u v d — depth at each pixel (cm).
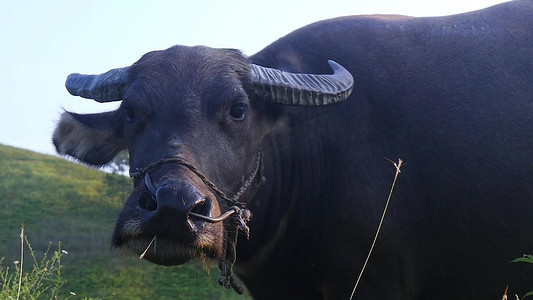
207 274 507
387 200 525
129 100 476
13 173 4316
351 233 524
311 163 544
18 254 2852
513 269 537
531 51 564
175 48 504
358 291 521
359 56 562
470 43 567
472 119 539
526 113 543
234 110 477
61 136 550
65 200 3769
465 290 546
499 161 534
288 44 584
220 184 460
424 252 540
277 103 515
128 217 414
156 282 2609
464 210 533
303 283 556
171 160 428
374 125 539
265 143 536
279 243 551
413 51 564
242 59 513
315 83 513
